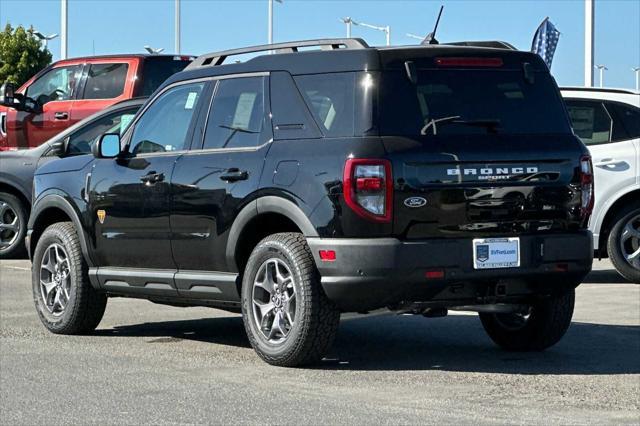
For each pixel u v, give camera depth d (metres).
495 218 9.85
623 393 9.06
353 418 8.13
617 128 16.61
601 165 16.56
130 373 9.93
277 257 10.00
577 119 16.86
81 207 12.12
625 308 14.32
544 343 10.95
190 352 11.10
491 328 11.29
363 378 9.65
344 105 9.85
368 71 9.83
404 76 9.89
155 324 13.16
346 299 9.59
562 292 10.34
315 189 9.70
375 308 9.74
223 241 10.53
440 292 9.72
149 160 11.45
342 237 9.54
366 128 9.65
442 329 12.67
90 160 12.30
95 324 12.30
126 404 8.64
